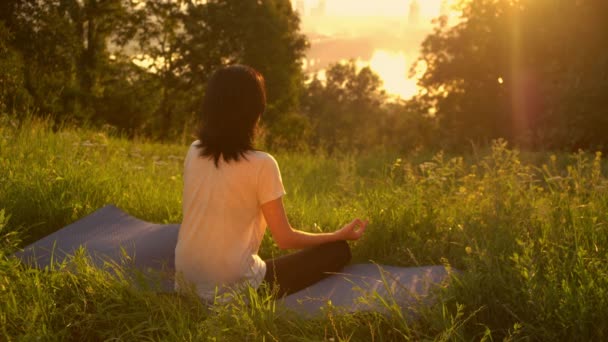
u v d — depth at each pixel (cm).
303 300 293
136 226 400
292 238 300
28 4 2066
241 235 291
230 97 280
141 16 3253
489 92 3103
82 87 2902
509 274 289
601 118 1747
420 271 317
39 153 600
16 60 1803
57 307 278
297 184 725
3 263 299
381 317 263
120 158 694
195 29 3262
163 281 309
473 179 487
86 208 450
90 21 3045
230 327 252
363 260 397
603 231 354
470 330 271
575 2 2009
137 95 3325
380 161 1002
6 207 427
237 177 284
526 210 382
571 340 250
